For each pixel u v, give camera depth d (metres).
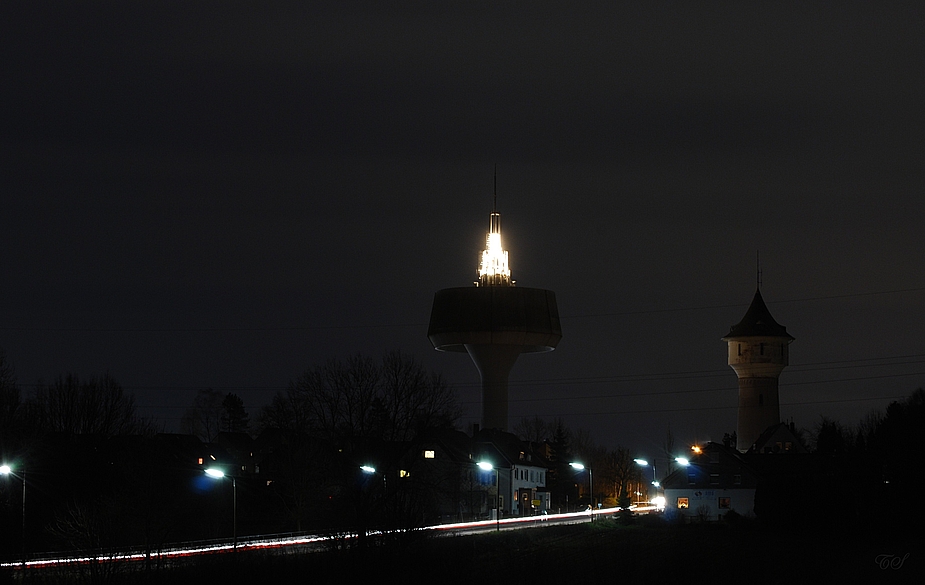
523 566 64.44
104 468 90.81
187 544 72.94
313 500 87.75
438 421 88.12
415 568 61.03
